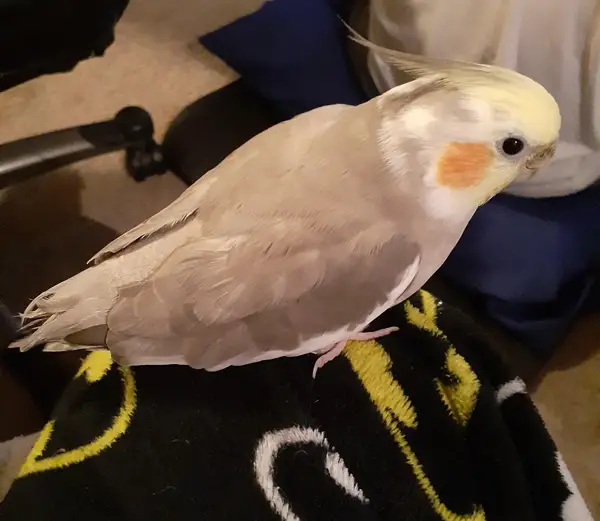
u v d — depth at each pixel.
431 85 0.64
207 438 0.78
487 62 0.95
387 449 0.80
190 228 0.71
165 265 0.68
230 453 0.78
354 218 0.67
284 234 0.67
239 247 0.68
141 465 0.76
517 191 1.07
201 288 0.67
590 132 0.96
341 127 0.70
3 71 0.75
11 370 1.04
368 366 0.84
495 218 1.07
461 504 0.79
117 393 0.81
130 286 0.69
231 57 1.27
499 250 1.07
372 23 1.09
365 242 0.68
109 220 1.28
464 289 1.13
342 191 0.67
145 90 1.42
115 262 0.72
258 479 0.77
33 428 1.06
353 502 0.77
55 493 0.74
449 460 0.81
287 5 1.23
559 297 1.13
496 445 0.80
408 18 0.98
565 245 1.07
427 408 0.83
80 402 0.80
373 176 0.67
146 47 1.46
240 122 1.30
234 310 0.68
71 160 1.24
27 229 1.25
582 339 1.23
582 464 1.13
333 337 0.72
